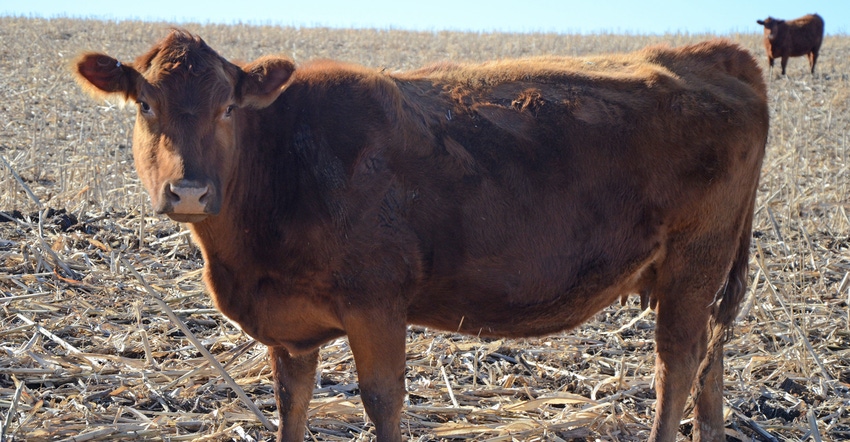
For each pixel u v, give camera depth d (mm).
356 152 4090
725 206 4859
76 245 7625
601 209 4574
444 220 4219
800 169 12328
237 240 4090
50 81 18266
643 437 5000
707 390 4898
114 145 12250
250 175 4066
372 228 4020
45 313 6168
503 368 5812
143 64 3848
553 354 6078
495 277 4379
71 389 5102
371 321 4043
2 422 4426
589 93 4719
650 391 5605
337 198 4000
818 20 24203
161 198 3582
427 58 28906
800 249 8227
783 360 5906
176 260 7535
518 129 4512
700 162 4750
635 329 6684
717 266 4895
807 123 16141
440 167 4254
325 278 4020
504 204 4355
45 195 9312
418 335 6391
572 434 4949
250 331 4277
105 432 4512
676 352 4844
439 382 5508
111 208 8961
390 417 4121
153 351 5762
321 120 4156
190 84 3707
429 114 4426
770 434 5059
